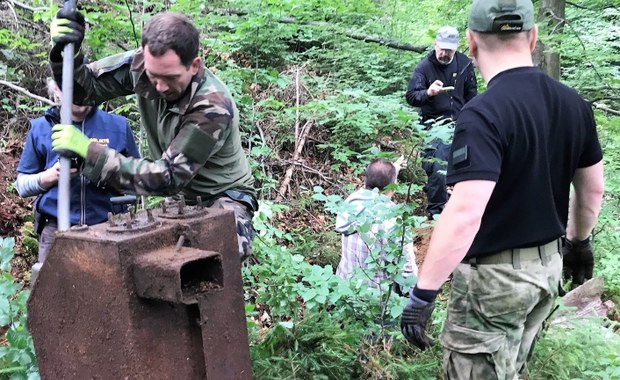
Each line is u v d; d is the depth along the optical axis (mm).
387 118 5172
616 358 3082
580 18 5805
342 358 2883
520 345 2217
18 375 2299
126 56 2420
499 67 1998
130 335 1669
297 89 6367
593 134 2090
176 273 1569
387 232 2889
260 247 3104
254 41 6527
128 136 3111
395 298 2957
